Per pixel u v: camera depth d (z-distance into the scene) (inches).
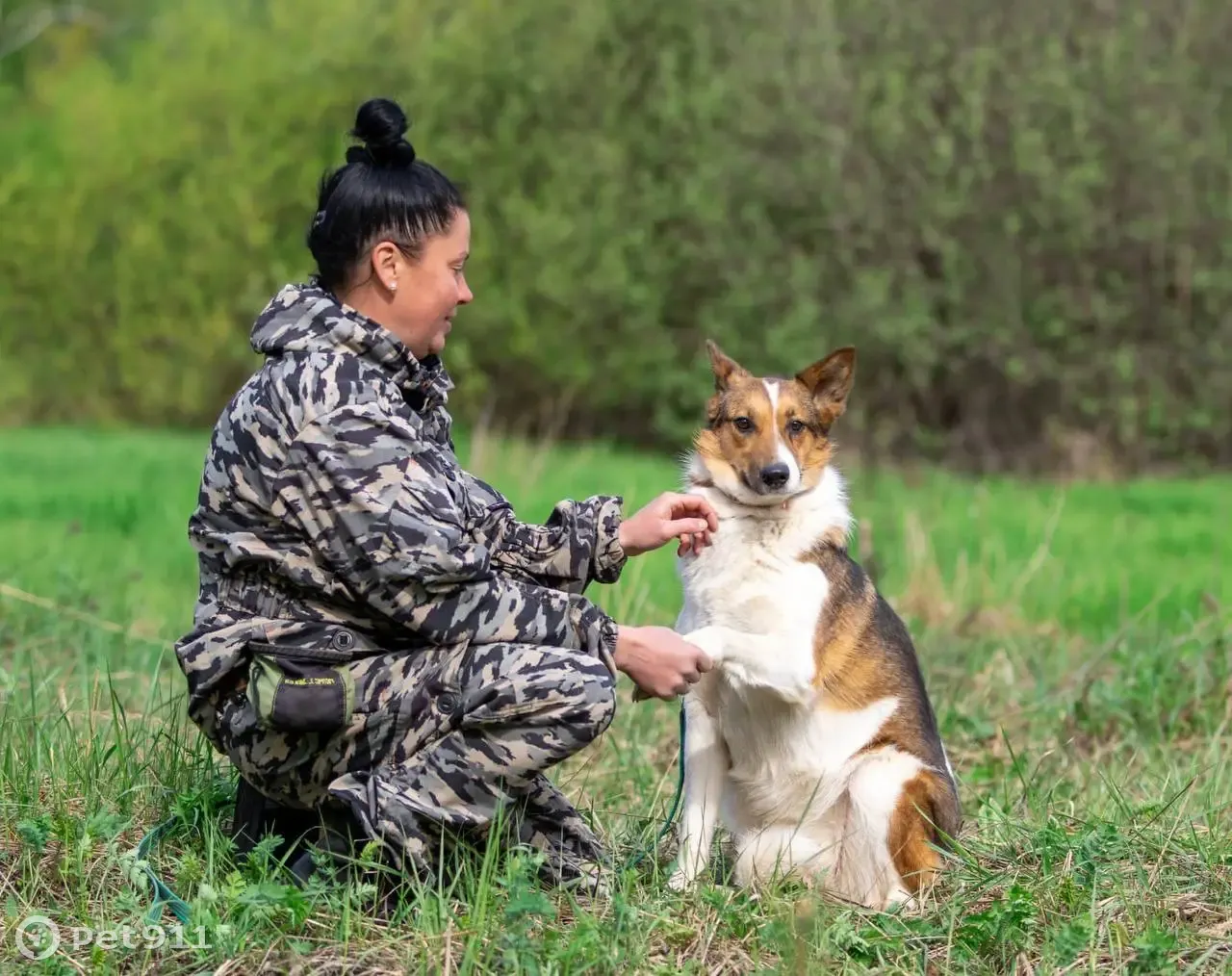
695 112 804.0
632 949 129.5
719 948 134.4
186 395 880.3
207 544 135.9
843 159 775.1
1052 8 756.0
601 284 794.2
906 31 770.2
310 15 897.5
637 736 219.3
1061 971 128.2
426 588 130.3
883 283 741.9
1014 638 313.0
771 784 169.2
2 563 373.1
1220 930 136.4
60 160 933.2
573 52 834.8
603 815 175.2
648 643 139.2
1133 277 767.7
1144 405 754.2
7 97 1013.8
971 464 772.0
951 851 161.8
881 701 167.9
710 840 166.1
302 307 135.3
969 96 735.7
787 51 792.3
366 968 125.6
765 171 778.8
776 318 784.9
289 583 132.6
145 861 141.9
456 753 131.5
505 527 145.3
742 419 175.8
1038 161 725.3
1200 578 400.2
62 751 173.0
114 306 914.7
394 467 129.7
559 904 140.9
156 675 202.2
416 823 132.0
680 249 818.8
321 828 140.4
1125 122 740.0
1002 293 753.6
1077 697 245.8
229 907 132.6
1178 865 153.3
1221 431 762.2
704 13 822.5
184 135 891.4
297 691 128.0
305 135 866.8
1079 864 145.9
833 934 135.5
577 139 834.8
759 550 169.2
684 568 175.3
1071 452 749.9
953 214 740.0
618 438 884.6
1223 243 735.1
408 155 139.6
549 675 131.0
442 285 140.7
